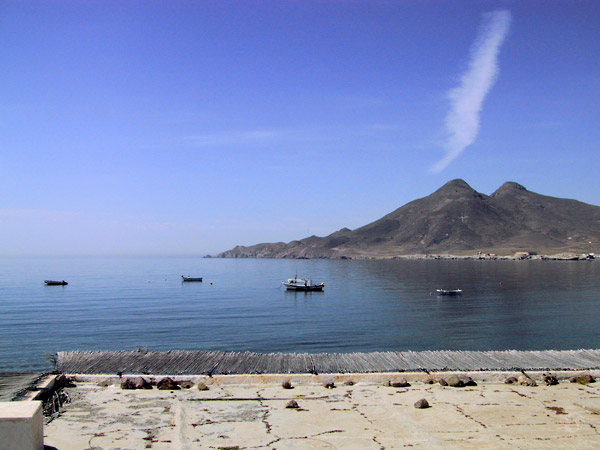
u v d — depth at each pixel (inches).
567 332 2037.4
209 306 3061.0
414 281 5595.5
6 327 2118.6
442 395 693.9
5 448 422.0
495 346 1749.5
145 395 690.2
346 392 711.7
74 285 4921.3
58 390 697.0
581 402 658.8
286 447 504.7
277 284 5403.5
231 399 673.0
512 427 564.1
